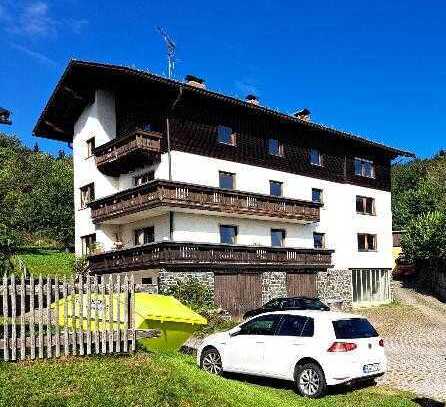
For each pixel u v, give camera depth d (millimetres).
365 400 11656
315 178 36125
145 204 26828
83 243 33375
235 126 31531
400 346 21531
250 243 31141
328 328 12203
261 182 32438
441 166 77938
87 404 8391
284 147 34344
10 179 17047
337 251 36844
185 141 28734
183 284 25734
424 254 42000
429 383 13844
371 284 39250
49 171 61656
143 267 26641
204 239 28797
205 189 27656
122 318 11664
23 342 10016
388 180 42438
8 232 13836
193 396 9430
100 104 31484
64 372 9656
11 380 8977
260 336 13109
